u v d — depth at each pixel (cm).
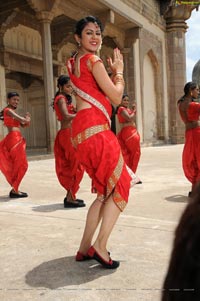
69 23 1869
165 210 462
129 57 2036
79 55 292
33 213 462
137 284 239
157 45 2327
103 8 1638
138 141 696
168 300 66
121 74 289
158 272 257
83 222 409
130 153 696
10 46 1692
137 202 520
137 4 2009
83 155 280
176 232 65
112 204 274
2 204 530
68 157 482
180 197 551
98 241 271
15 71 1781
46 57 1402
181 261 63
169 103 2483
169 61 2472
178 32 2448
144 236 346
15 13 1566
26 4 1512
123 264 276
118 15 1772
